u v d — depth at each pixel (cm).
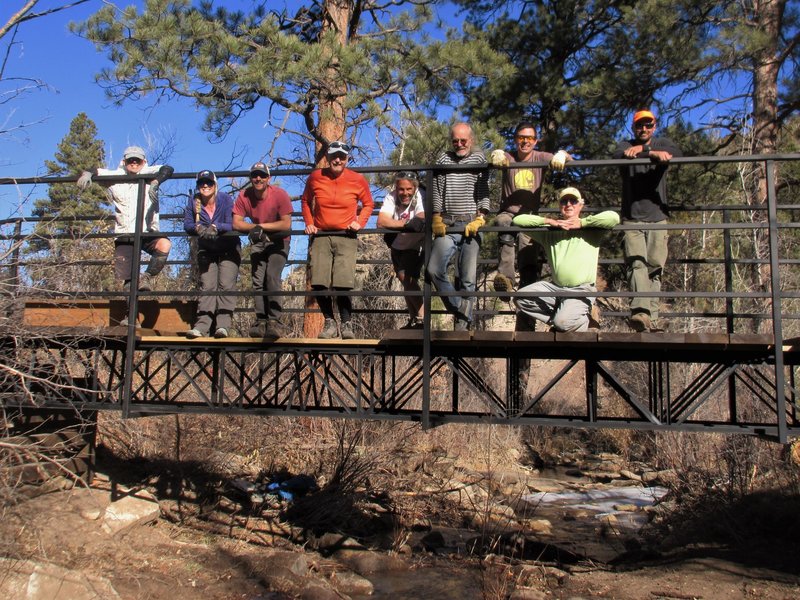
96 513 698
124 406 632
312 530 837
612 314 670
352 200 639
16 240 681
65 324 675
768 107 1430
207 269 676
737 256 1645
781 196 1686
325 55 1202
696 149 1516
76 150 2812
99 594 550
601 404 1573
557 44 1605
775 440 564
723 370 594
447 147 1275
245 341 642
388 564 754
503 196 699
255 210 672
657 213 646
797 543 761
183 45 1212
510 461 1387
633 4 1570
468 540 862
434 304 1373
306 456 1085
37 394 644
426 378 576
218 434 1108
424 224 620
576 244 606
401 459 1152
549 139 1544
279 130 1377
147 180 651
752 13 1501
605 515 1025
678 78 1492
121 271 715
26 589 522
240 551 733
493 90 1541
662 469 1309
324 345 629
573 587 682
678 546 816
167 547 705
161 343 668
